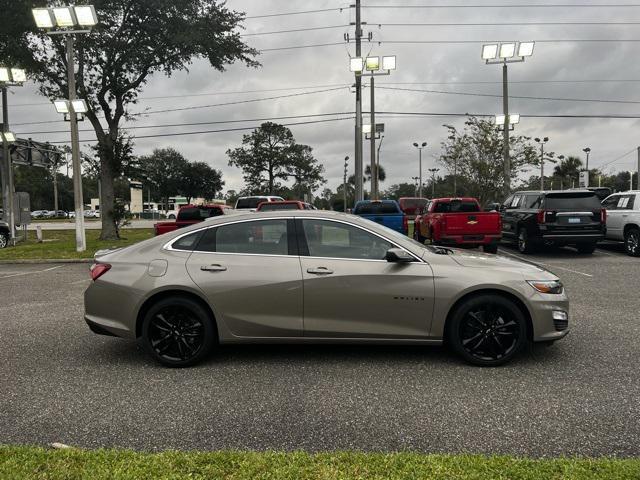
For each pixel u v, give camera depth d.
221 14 22.75
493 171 26.62
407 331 5.01
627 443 3.41
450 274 4.98
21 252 17.75
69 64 17.38
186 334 5.12
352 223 5.19
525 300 4.95
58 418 3.93
